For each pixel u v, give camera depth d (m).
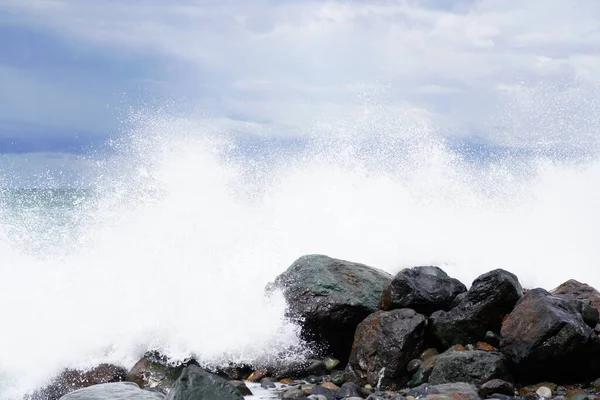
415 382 6.84
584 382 6.66
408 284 7.59
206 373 5.23
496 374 6.52
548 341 6.43
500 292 7.17
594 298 7.83
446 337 7.24
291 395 6.59
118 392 6.02
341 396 6.56
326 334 7.86
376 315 7.42
